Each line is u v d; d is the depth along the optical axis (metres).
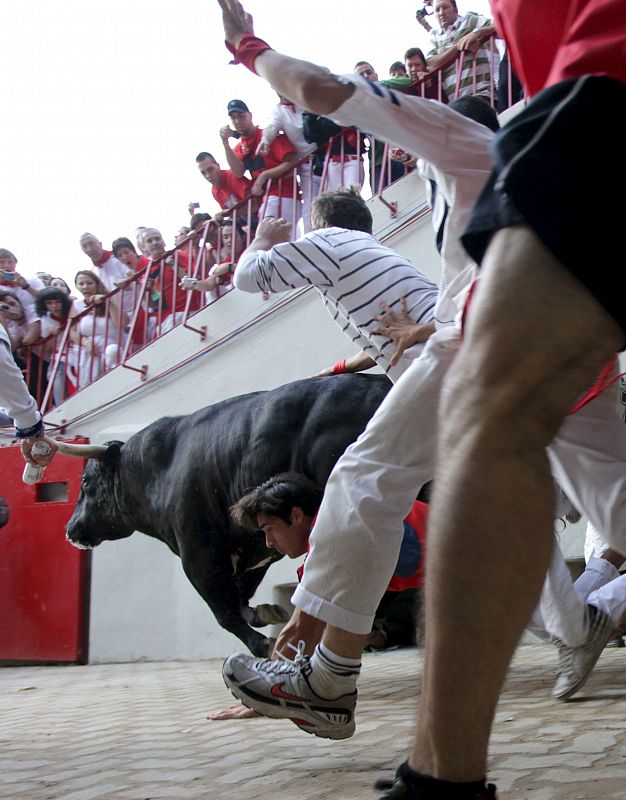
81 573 8.84
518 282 1.15
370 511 2.19
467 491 1.12
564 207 1.15
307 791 1.87
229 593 4.92
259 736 2.81
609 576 3.48
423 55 8.02
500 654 1.12
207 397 8.46
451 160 2.49
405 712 3.23
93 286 9.59
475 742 1.15
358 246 3.51
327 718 2.20
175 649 8.37
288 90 2.28
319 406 4.45
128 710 4.16
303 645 2.36
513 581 1.11
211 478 4.83
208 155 8.80
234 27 2.29
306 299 8.13
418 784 1.17
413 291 3.44
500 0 1.46
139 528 5.46
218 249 8.72
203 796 1.90
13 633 9.02
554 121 1.20
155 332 9.31
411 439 2.21
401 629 6.96
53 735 3.30
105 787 2.08
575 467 2.50
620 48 1.23
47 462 5.13
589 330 1.14
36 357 9.84
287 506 3.72
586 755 2.02
